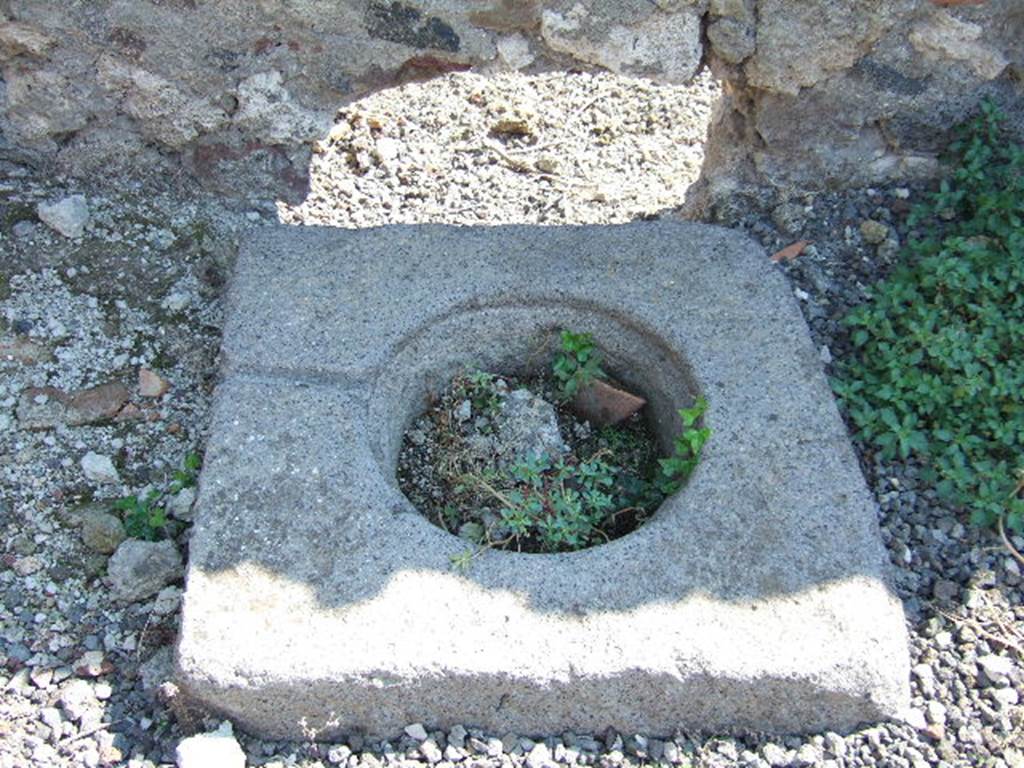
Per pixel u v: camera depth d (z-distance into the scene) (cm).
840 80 151
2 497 131
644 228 147
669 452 139
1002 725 119
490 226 147
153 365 143
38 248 147
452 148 172
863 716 117
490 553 120
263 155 157
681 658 113
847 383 142
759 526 122
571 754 117
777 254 156
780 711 116
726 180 161
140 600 126
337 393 131
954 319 143
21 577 126
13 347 140
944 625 127
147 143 155
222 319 147
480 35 146
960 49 149
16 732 117
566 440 143
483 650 113
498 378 145
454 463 136
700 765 116
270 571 117
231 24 143
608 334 142
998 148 157
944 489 134
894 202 161
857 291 153
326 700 113
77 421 137
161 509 131
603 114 179
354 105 172
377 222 162
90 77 147
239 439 126
